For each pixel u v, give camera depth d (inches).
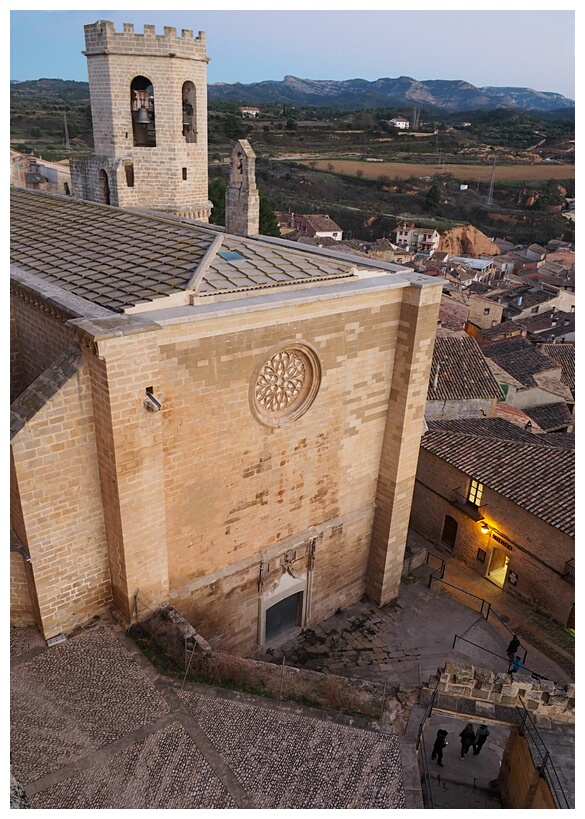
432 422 1305.4
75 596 613.3
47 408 534.6
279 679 610.2
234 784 492.4
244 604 765.9
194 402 610.2
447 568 1110.4
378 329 782.5
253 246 751.1
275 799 486.0
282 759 522.3
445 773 748.6
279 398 706.2
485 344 2263.8
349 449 823.7
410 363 809.5
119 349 520.4
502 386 1831.9
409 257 3927.2
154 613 641.6
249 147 890.7
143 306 579.8
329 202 6008.9
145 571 618.8
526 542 1014.4
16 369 773.3
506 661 881.5
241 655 793.6
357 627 909.2
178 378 587.5
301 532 808.9
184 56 1001.5
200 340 590.2
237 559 735.1
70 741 509.7
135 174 1048.2
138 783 481.1
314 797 492.7
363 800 500.1
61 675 569.6
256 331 635.5
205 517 672.4
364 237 5319.9
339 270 760.3
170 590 671.8
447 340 1608.0
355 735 561.3
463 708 637.3
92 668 579.5
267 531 758.5
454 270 3737.7
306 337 691.4
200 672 588.7
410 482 899.4
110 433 545.0
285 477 749.3
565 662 904.9
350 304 721.6
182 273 647.8
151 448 575.2
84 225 872.9
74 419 553.9
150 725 532.1
